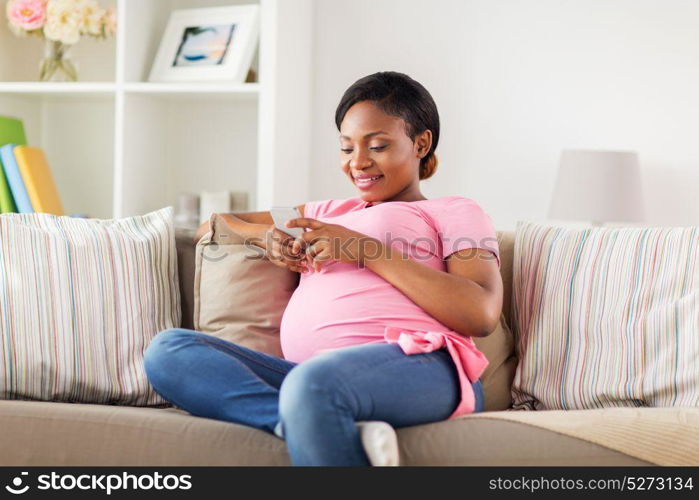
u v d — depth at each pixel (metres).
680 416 1.40
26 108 3.45
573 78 3.30
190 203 3.24
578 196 3.09
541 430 1.36
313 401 1.24
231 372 1.45
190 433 1.38
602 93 3.28
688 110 3.23
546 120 3.32
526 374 1.77
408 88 1.75
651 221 3.28
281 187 3.14
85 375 1.74
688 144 3.23
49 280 1.77
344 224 1.72
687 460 1.34
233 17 3.17
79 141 3.52
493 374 1.80
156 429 1.40
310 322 1.61
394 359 1.39
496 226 3.37
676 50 3.23
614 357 1.68
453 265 1.61
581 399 1.69
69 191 3.54
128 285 1.84
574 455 1.33
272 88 3.03
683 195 3.24
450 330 1.56
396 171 1.73
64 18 3.11
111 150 3.49
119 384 1.76
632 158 3.10
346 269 1.62
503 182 3.36
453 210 1.68
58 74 3.26
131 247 1.88
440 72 3.37
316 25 3.43
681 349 1.62
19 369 1.71
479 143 3.37
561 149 3.31
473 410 1.51
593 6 3.27
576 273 1.79
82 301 1.78
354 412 1.28
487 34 3.34
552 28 3.30
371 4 3.40
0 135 3.17
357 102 1.73
